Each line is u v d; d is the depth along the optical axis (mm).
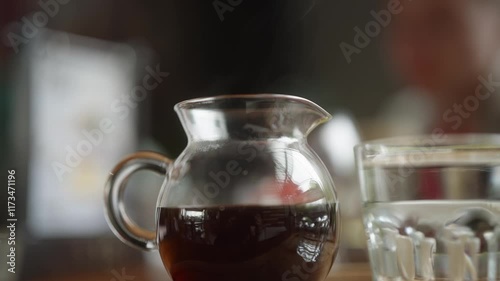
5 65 895
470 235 400
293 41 1046
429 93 1037
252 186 385
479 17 1027
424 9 1029
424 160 404
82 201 933
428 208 404
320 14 1041
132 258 890
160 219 401
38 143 910
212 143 403
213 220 379
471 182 399
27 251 863
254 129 398
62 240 906
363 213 435
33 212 897
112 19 981
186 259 385
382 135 1038
